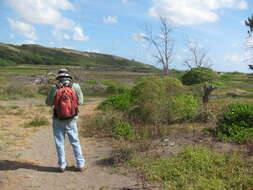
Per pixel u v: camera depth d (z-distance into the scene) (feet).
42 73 180.55
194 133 24.09
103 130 28.02
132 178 15.60
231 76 153.69
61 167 16.84
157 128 25.67
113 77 170.40
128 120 30.19
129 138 23.89
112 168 17.39
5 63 342.03
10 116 38.19
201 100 41.34
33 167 17.75
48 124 32.99
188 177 14.92
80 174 16.62
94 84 96.99
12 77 141.69
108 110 39.01
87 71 250.16
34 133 28.04
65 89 16.34
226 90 76.13
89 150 22.22
